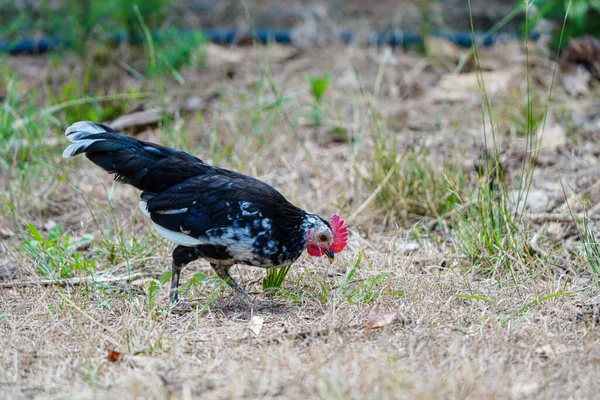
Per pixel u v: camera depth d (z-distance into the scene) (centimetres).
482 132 1338
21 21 1630
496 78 1520
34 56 1692
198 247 858
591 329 791
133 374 709
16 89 1431
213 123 1395
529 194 1145
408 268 948
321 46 1766
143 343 777
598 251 942
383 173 1155
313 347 753
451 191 1047
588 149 1284
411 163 1156
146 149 882
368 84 1565
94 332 806
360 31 1816
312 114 1399
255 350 762
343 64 1662
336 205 1099
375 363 705
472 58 1627
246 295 892
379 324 805
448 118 1418
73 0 1619
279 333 799
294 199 1141
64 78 1555
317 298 882
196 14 1923
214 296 870
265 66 1589
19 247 1004
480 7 1986
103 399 668
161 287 940
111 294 913
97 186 1216
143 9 1577
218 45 1762
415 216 1117
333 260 934
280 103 1334
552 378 692
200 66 1616
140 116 1352
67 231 1106
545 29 1622
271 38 1780
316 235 855
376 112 1380
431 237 1059
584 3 1551
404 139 1299
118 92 1503
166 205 856
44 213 1152
